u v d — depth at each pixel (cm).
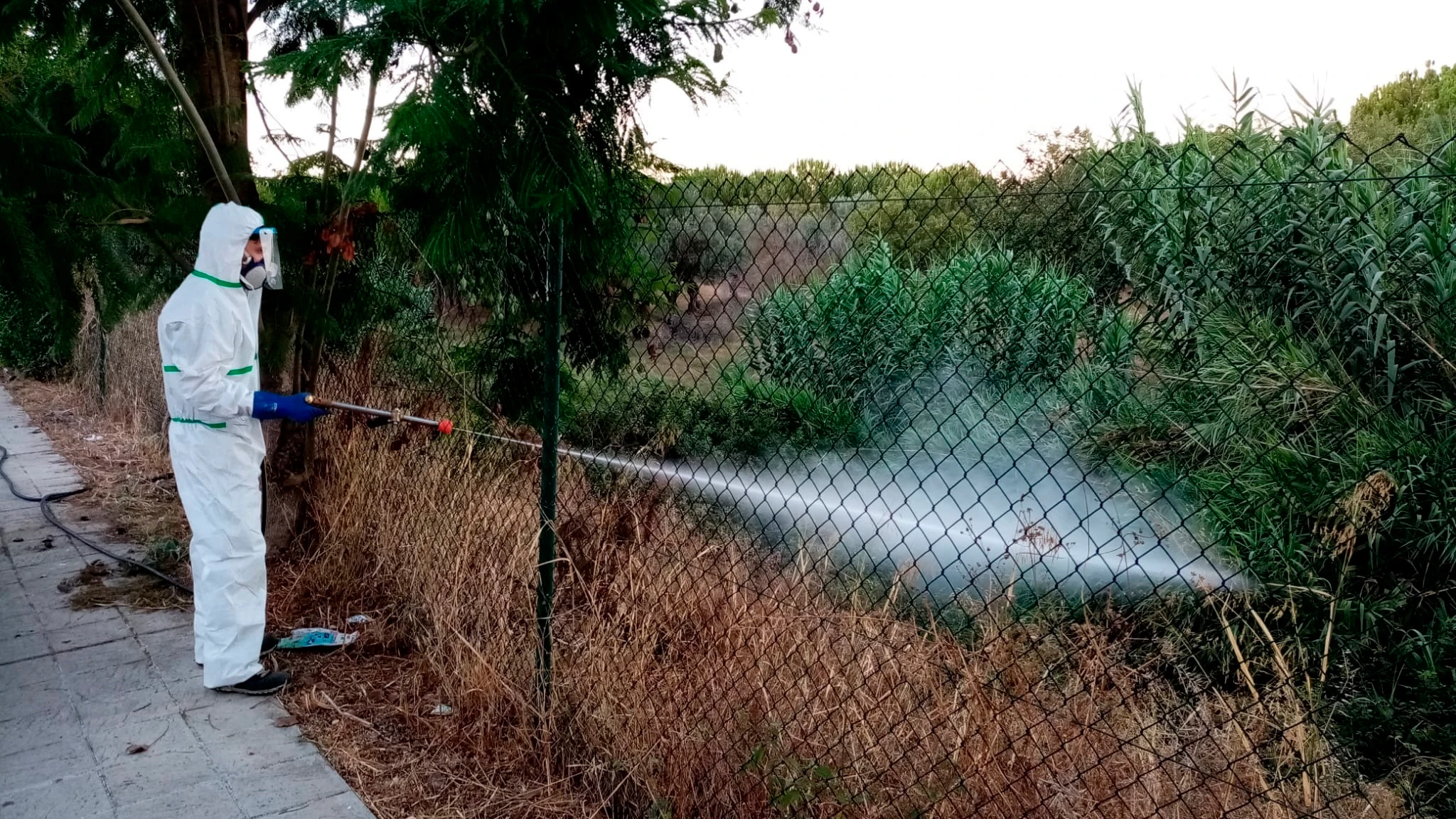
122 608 438
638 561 308
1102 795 242
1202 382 396
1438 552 342
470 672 338
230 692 355
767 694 266
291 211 425
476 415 421
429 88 241
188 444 344
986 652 287
